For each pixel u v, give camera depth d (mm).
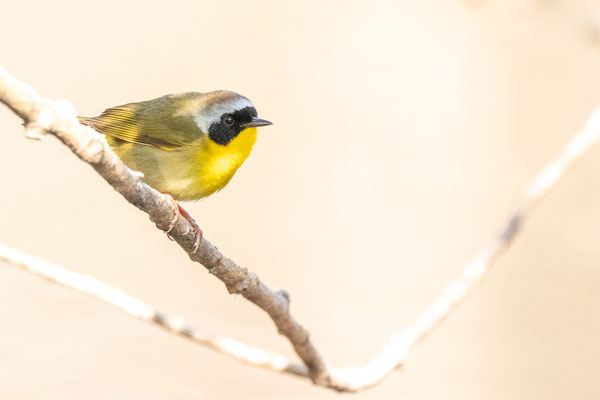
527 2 9555
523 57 18281
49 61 16266
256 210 14352
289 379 10906
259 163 15430
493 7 9852
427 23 19391
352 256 13273
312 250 13117
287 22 18312
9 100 3750
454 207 14281
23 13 16953
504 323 11781
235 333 11602
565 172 7328
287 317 5742
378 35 18797
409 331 6535
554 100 17828
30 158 15055
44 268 5172
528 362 10906
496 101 17797
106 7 17688
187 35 17641
